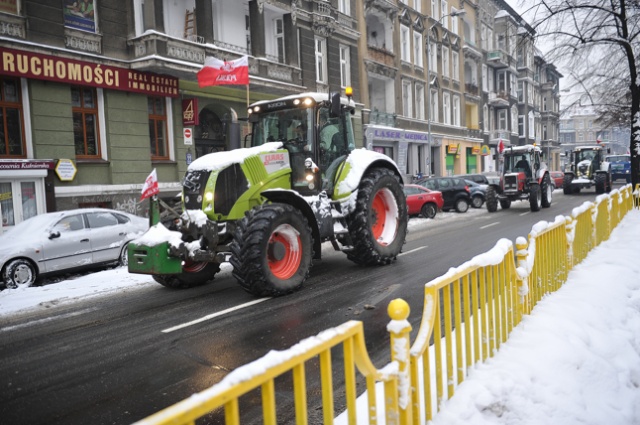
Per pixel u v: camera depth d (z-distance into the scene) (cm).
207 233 665
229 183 690
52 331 571
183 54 1488
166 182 1564
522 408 309
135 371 435
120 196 1425
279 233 677
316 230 736
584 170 2817
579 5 1370
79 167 1338
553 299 520
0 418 355
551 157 5703
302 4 2027
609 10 1355
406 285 718
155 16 1431
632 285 607
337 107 769
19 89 1227
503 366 347
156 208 689
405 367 239
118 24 1427
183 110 1602
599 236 867
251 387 166
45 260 888
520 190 1920
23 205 1212
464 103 3766
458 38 3644
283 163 766
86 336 545
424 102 3183
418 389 257
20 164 1174
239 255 635
